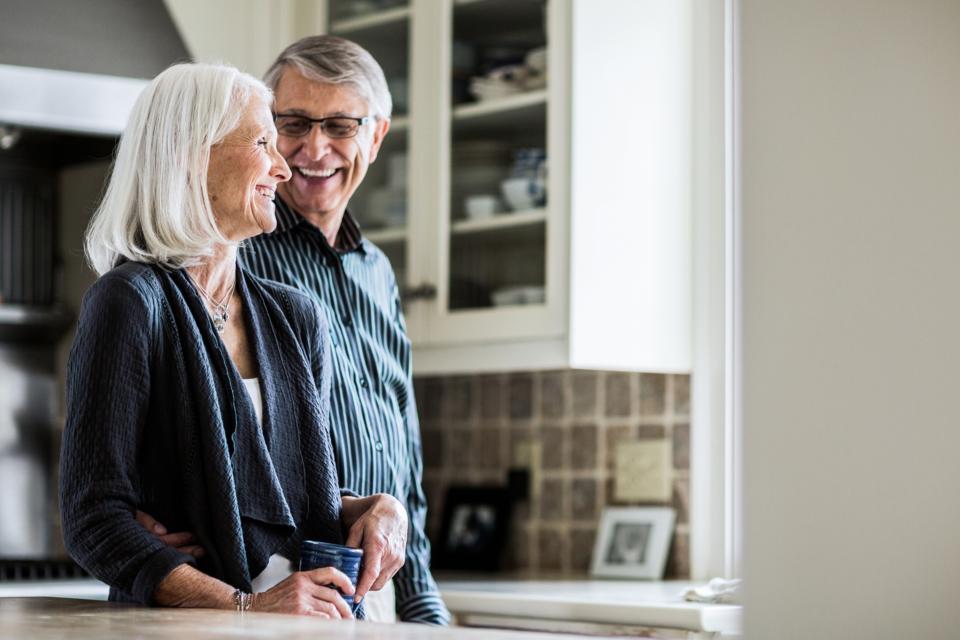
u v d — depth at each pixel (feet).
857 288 1.94
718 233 8.94
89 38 8.81
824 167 1.95
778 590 1.90
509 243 8.72
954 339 1.94
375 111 6.61
